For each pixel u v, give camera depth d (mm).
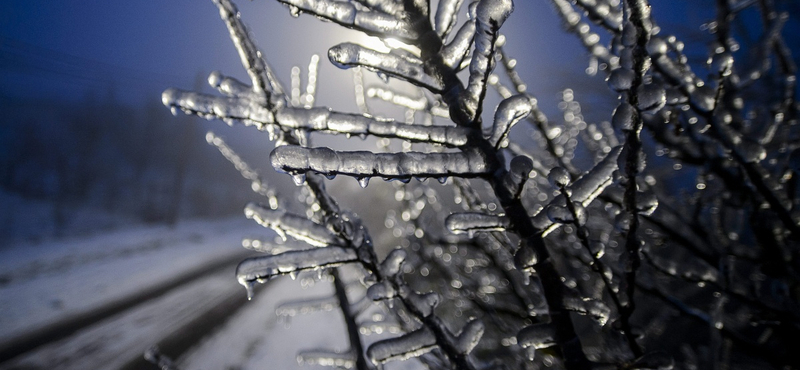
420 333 660
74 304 4797
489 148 625
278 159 605
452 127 625
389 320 869
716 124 689
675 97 685
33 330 3812
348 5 624
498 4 592
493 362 729
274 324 4414
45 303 4727
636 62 603
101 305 4844
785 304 763
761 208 747
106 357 3285
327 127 626
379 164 613
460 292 889
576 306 635
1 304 4504
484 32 600
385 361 664
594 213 1036
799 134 826
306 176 664
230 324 4359
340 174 611
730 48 754
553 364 856
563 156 753
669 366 626
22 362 3117
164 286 6125
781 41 781
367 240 670
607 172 639
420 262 1033
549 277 637
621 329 654
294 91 736
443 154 622
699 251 776
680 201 893
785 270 750
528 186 928
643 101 603
